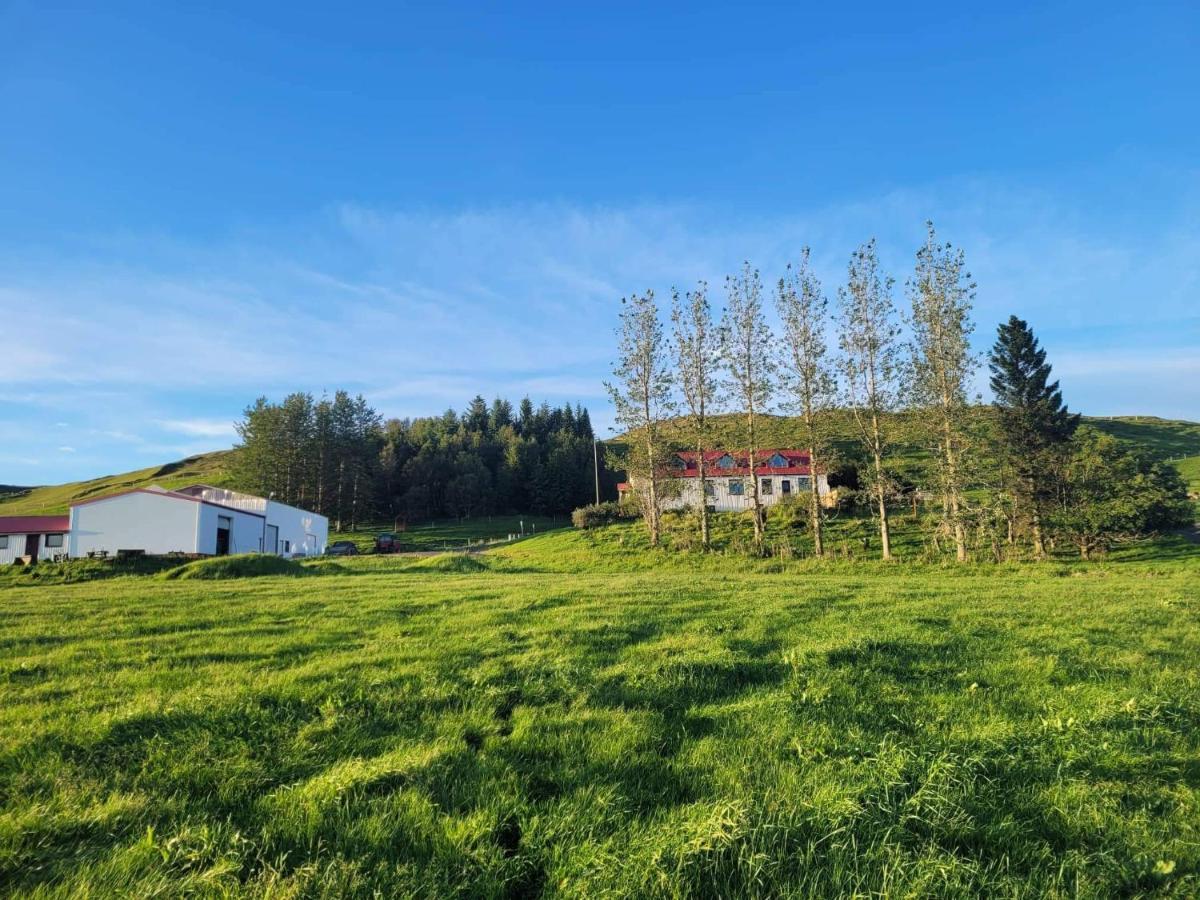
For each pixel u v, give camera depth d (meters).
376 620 12.70
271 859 4.00
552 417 153.00
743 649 9.48
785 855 4.07
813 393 37.00
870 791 4.84
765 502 62.06
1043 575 27.17
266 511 56.88
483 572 31.39
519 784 5.04
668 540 45.19
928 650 9.59
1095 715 6.66
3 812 4.41
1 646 10.40
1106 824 4.70
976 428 34.59
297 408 87.50
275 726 6.11
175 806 4.55
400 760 5.30
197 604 15.65
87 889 3.62
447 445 118.06
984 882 3.93
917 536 41.44
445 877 3.86
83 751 5.54
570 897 3.70
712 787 5.04
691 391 42.06
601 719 6.45
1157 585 20.73
